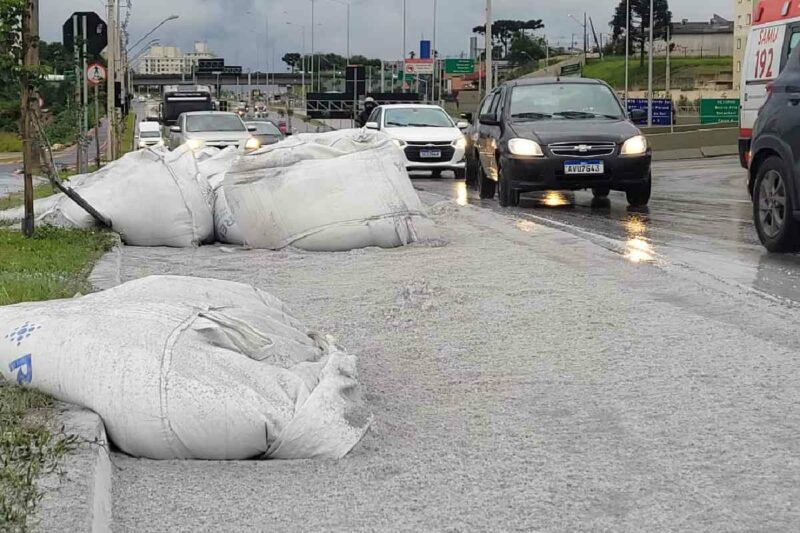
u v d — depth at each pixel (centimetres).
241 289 638
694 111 8538
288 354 549
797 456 493
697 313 793
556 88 1839
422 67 9838
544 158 1664
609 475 474
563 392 604
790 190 1066
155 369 499
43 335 529
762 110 1132
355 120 6419
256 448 494
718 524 420
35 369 522
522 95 1831
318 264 1088
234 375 503
